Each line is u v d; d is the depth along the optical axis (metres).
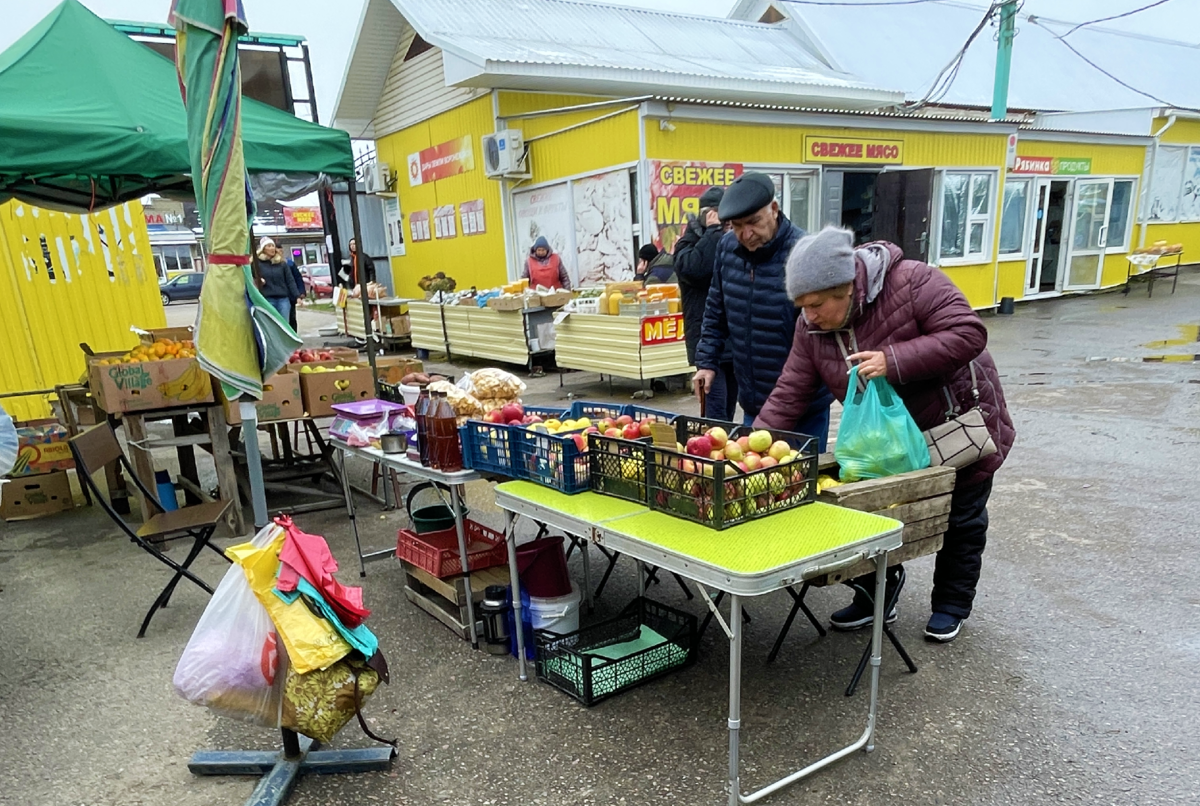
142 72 4.62
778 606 3.55
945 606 3.11
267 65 8.52
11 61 4.16
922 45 18.95
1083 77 21.05
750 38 16.89
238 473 5.64
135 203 8.04
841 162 11.18
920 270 2.64
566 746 2.59
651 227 9.40
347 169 4.96
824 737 2.56
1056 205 15.27
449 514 3.85
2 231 7.38
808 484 2.40
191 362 4.62
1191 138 16.77
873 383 2.64
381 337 13.48
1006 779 2.30
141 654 3.36
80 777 2.54
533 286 10.45
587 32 14.24
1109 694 2.70
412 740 2.66
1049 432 6.03
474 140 12.34
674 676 2.99
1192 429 5.86
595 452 2.65
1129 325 11.23
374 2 12.83
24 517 5.34
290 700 2.31
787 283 2.66
